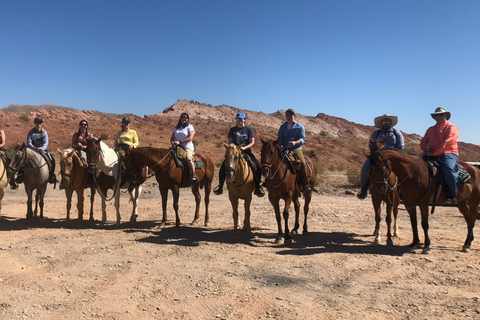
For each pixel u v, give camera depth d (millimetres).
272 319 4621
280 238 8539
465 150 124812
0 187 9758
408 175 7473
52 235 9102
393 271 6426
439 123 7676
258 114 133125
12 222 10781
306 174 9039
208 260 7148
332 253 7613
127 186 10438
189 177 10242
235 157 7965
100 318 4641
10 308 4859
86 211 13031
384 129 9188
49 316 4672
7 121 52562
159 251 7766
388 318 4633
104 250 7781
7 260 7012
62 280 5969
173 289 5617
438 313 4754
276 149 8188
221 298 5273
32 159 10398
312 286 5730
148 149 9656
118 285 5770
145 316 4711
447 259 7086
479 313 4719
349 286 5723
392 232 9867
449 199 7461
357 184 22750
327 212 12984
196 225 10734
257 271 6457
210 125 84812
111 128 58312
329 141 87812
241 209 13648
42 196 10859
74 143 10461
